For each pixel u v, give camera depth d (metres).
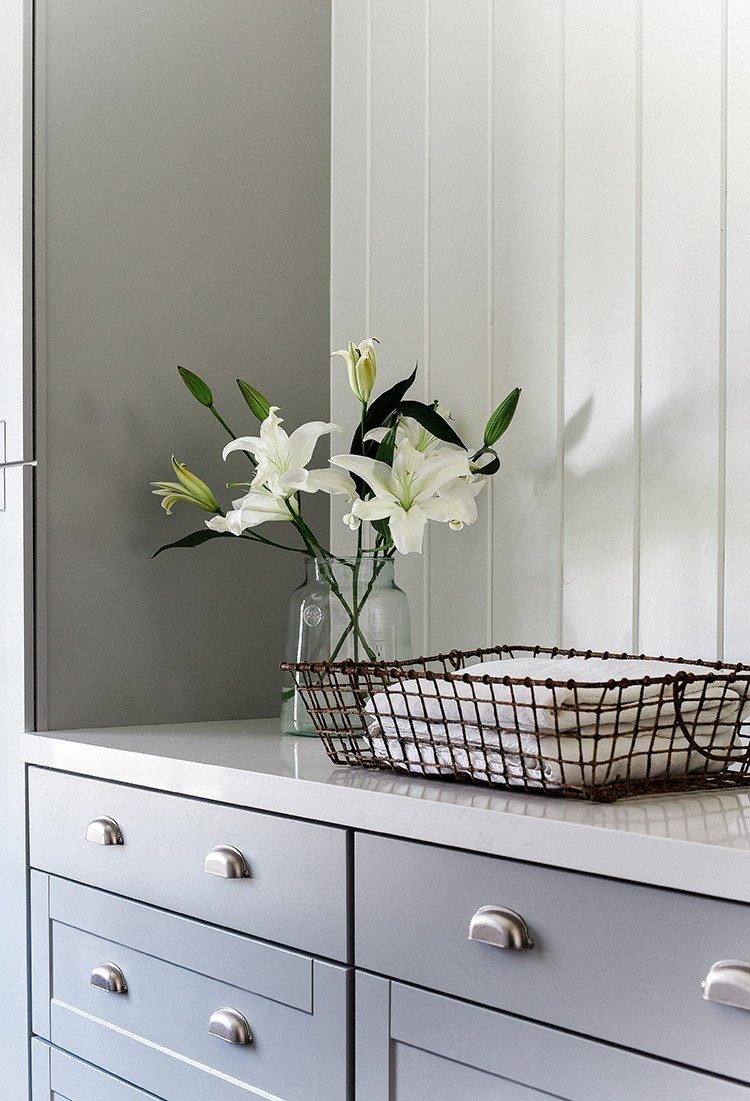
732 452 1.34
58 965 1.51
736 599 1.33
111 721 1.67
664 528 1.42
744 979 0.78
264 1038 1.19
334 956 1.12
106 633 1.67
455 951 1.00
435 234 1.76
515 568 1.61
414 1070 1.04
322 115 1.95
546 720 1.01
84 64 1.66
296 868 1.16
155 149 1.74
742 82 1.35
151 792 1.36
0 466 1.63
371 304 1.87
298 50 1.92
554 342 1.56
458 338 1.71
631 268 1.46
